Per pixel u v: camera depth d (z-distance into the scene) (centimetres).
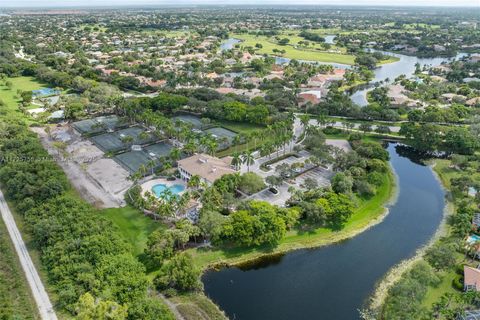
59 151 15825
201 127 18938
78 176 13962
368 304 8619
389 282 9269
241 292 8975
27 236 10312
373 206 12600
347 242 10875
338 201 11412
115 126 18888
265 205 10988
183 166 13712
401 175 15175
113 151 16088
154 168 14538
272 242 10469
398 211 12500
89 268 8575
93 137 17625
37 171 12812
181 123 17525
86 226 9994
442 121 19962
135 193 12219
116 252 9169
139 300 7644
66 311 7812
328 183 13488
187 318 7894
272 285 9219
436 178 14838
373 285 9212
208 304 8400
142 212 11688
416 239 11019
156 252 9262
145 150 16350
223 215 11212
